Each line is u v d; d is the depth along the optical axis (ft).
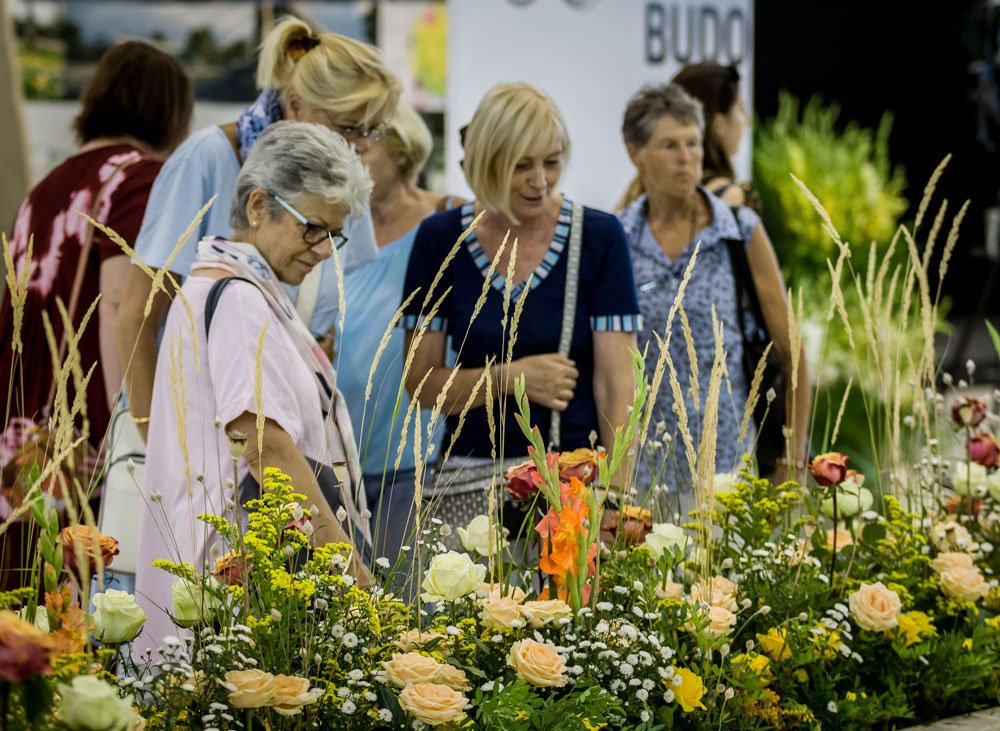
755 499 11.55
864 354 29.68
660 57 29.99
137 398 13.79
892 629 11.27
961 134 44.34
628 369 14.73
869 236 33.94
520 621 9.43
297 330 11.90
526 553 10.90
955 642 11.49
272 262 11.96
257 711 8.77
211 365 11.30
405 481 15.99
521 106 14.34
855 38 42.86
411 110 18.86
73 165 16.07
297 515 9.43
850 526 12.58
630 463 11.27
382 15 40.06
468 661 9.60
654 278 17.46
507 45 28.43
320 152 11.64
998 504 13.37
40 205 15.98
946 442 15.29
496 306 14.75
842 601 11.72
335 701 8.76
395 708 8.87
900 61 43.52
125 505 13.33
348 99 13.94
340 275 9.82
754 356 17.48
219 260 11.73
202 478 9.59
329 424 11.97
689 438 10.38
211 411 11.40
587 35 29.04
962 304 45.01
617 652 9.59
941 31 43.37
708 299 17.30
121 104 16.34
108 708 7.07
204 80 40.75
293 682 8.40
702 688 9.65
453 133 28.43
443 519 14.21
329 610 9.21
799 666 10.85
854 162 34.88
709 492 10.60
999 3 40.81
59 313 15.44
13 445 13.61
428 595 9.64
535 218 14.88
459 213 15.20
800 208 33.55
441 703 8.41
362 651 9.19
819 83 42.73
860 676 11.55
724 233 17.35
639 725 9.30
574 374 14.44
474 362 14.90
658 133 17.13
